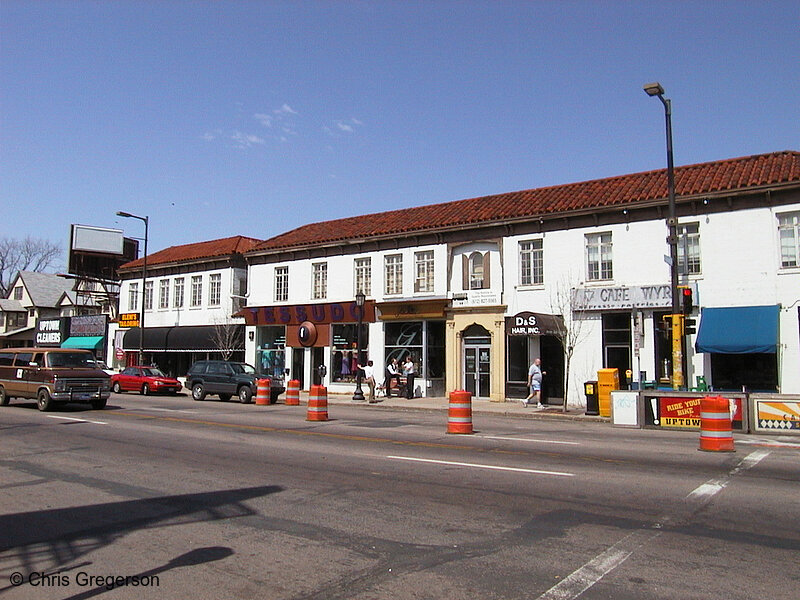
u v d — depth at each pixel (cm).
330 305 3334
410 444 1387
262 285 3675
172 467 1108
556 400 2639
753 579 553
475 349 2894
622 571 574
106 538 695
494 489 912
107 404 2552
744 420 1694
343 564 602
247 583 558
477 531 704
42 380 2175
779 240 2241
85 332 4884
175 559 623
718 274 2319
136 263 4578
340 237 3325
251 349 3666
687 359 2334
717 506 806
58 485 962
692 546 644
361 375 2897
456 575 569
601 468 1073
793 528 707
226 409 2377
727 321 2239
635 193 2564
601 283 2558
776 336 2134
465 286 2911
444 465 1106
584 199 2689
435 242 3017
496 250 2847
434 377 3034
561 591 529
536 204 2830
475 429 1748
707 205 2361
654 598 514
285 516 777
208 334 3881
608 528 711
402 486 937
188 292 4156
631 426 1844
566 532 697
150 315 4378
